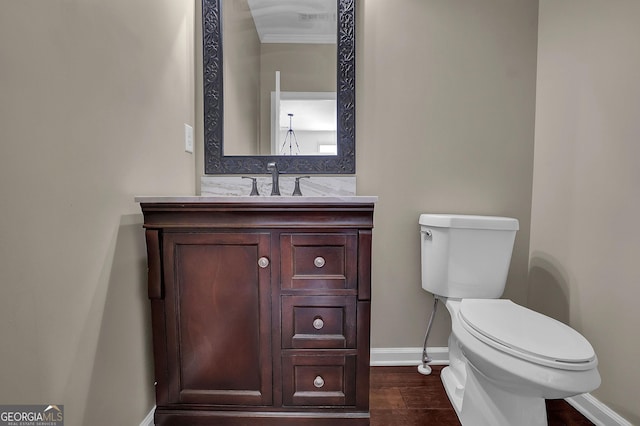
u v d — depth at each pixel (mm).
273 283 984
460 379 1260
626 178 1031
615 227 1071
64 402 705
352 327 994
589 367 781
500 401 962
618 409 1049
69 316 719
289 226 966
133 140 970
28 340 617
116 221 892
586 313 1191
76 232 739
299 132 1475
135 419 979
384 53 1447
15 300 589
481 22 1443
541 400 936
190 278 986
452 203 1488
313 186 1467
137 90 989
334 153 1473
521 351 828
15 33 581
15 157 585
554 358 790
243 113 1479
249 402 1011
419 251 1498
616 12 1062
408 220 1492
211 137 1466
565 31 1291
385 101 1458
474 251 1262
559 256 1327
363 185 1480
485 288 1265
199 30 1442
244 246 982
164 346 1001
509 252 1264
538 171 1449
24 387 609
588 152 1183
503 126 1471
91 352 791
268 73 1472
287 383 1009
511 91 1462
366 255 974
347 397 1008
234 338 1000
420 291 1514
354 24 1436
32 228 623
